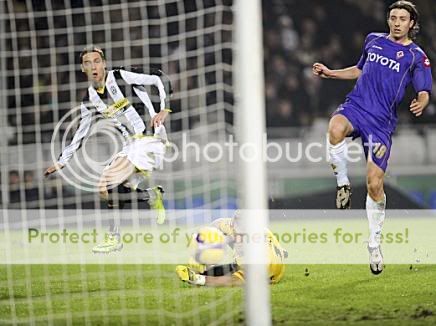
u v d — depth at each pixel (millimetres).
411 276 13453
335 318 10961
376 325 10609
